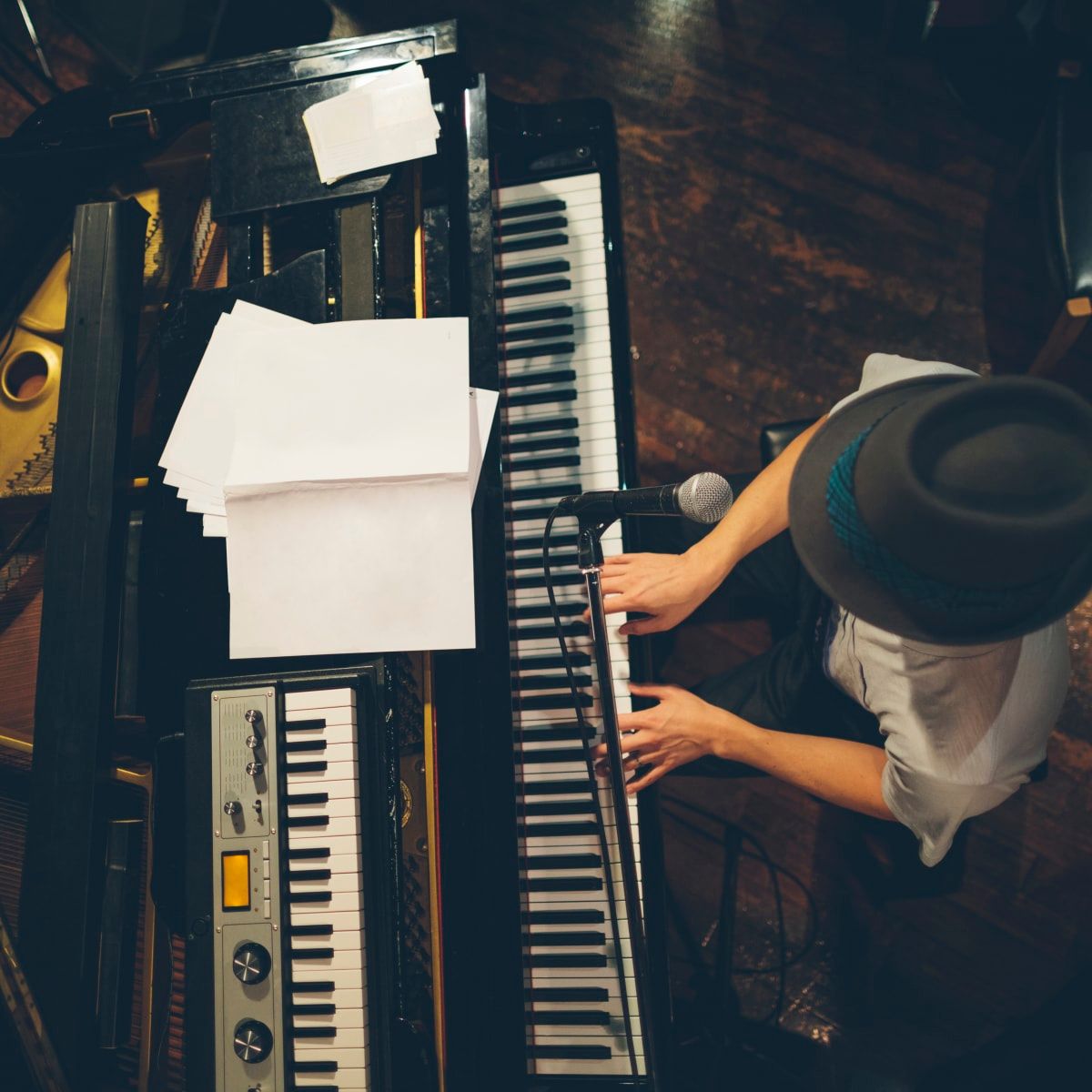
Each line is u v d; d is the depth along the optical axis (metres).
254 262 1.38
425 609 1.22
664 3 2.58
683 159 2.51
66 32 2.70
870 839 2.15
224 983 1.18
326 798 1.19
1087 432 0.81
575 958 1.40
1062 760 2.15
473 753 1.25
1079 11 1.91
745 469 2.37
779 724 1.65
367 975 1.17
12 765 1.48
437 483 1.22
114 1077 1.36
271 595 1.24
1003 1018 2.05
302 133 1.37
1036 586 0.86
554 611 1.23
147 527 1.38
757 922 2.15
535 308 1.58
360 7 2.65
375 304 1.33
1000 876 2.12
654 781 1.41
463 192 1.38
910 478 0.81
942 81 2.47
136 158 1.60
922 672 1.10
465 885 1.22
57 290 1.62
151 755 1.41
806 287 2.42
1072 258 1.83
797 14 2.54
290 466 1.24
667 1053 1.34
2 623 1.53
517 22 2.62
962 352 2.36
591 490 1.54
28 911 1.27
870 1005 2.09
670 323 2.45
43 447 1.58
